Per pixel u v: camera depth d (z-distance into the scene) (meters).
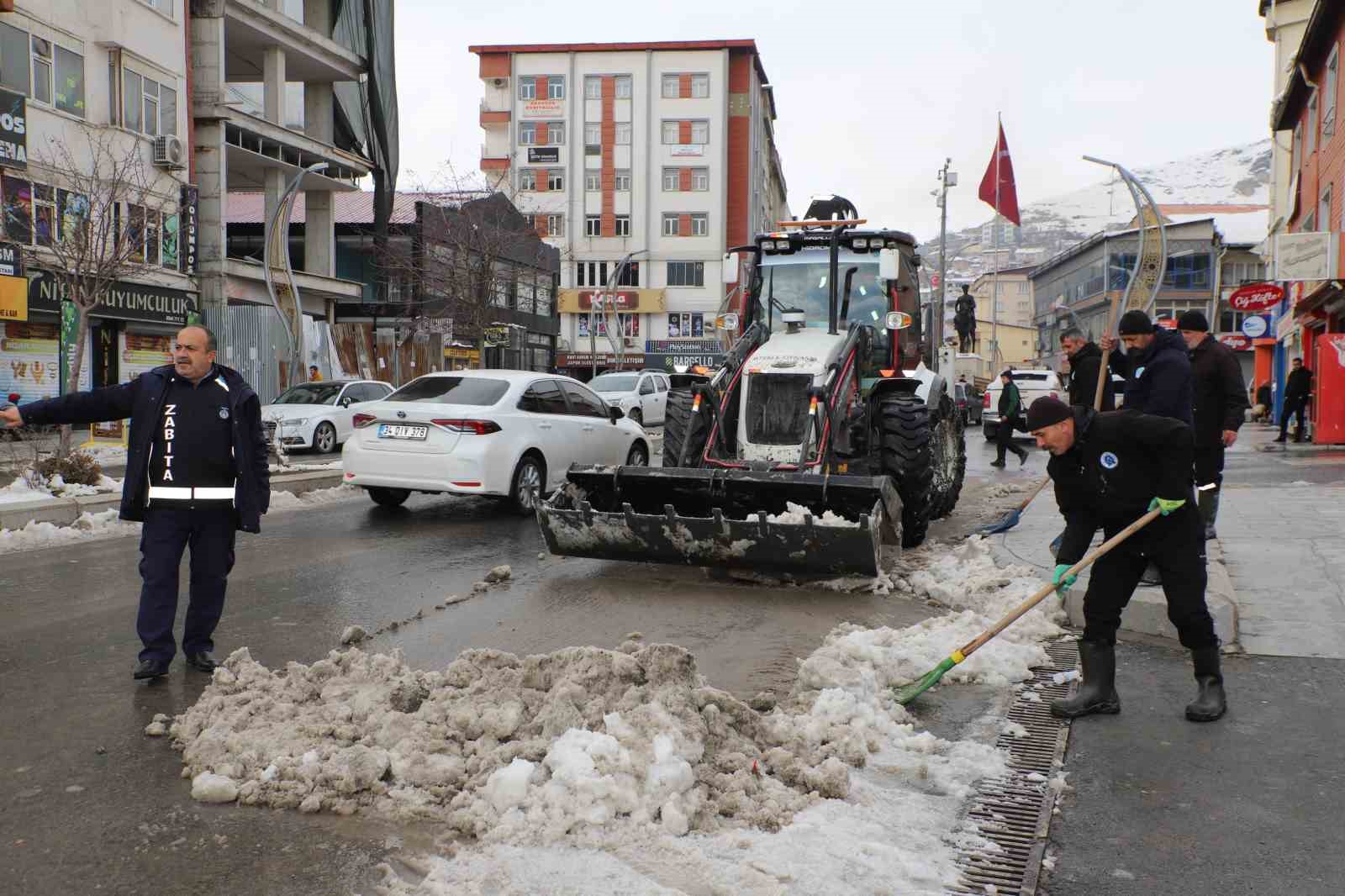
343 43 34.31
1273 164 35.06
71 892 3.17
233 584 7.82
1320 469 14.66
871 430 9.48
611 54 68.38
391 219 40.97
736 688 5.23
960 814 3.79
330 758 3.98
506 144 70.62
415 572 8.34
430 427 10.83
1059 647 6.01
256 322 28.12
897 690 5.06
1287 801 3.90
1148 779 4.12
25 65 21.25
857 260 10.73
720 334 10.93
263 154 30.84
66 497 11.02
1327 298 20.88
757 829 3.54
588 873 3.21
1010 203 31.16
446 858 3.38
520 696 4.33
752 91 70.19
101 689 5.18
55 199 20.56
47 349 22.27
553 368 54.25
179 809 3.77
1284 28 32.78
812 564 7.46
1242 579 7.11
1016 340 101.56
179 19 26.34
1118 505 4.84
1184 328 8.00
